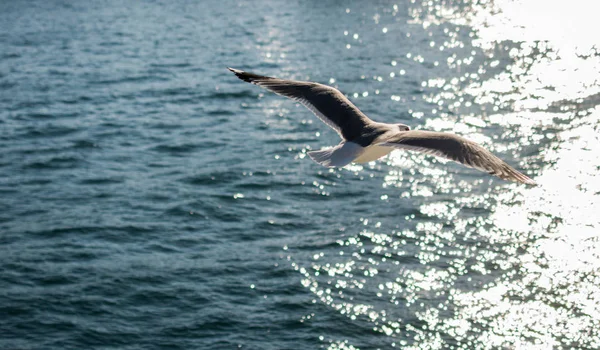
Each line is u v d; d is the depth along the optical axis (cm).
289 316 2680
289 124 4788
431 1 8669
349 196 3694
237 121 4841
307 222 3406
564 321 2655
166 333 2570
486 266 3011
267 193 3716
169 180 3847
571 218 3378
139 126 4694
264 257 3080
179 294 2792
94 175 3900
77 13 7856
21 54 6359
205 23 7588
